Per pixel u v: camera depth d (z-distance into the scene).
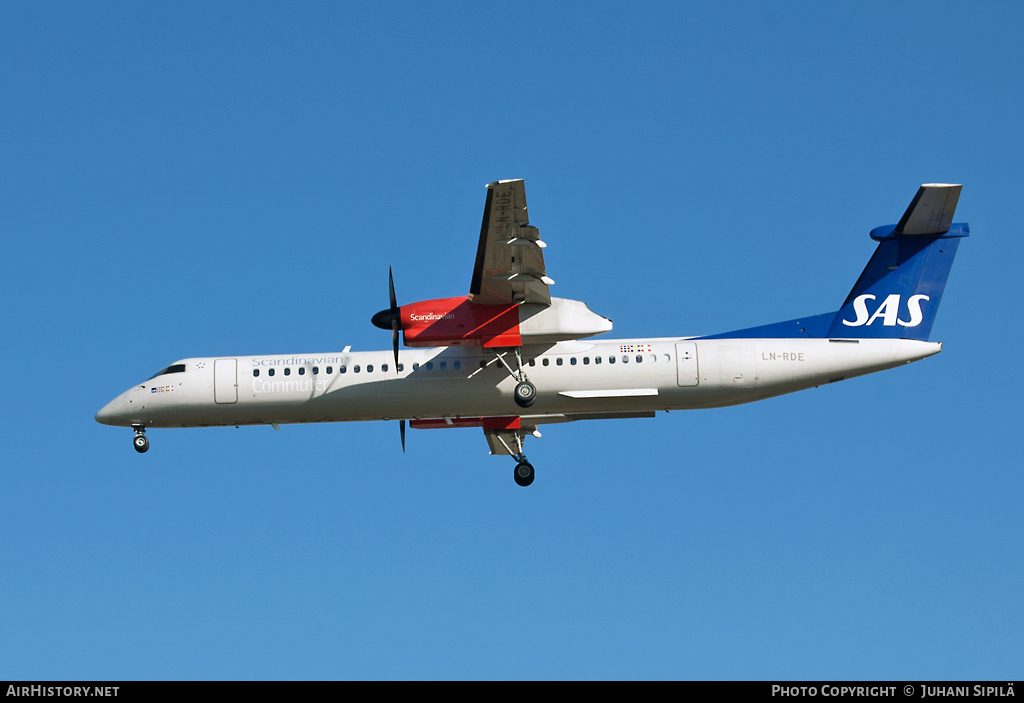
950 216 88.06
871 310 90.31
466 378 88.62
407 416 90.62
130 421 91.75
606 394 88.00
